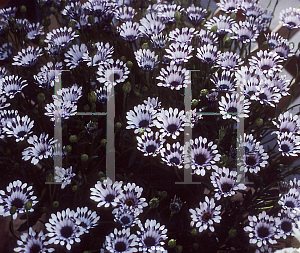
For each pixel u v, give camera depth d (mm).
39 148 770
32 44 1057
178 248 723
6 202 715
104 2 933
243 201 853
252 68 835
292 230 710
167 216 850
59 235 684
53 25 1157
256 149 769
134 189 728
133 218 699
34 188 811
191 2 1049
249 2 975
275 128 899
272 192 834
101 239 794
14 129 781
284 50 910
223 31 923
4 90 822
